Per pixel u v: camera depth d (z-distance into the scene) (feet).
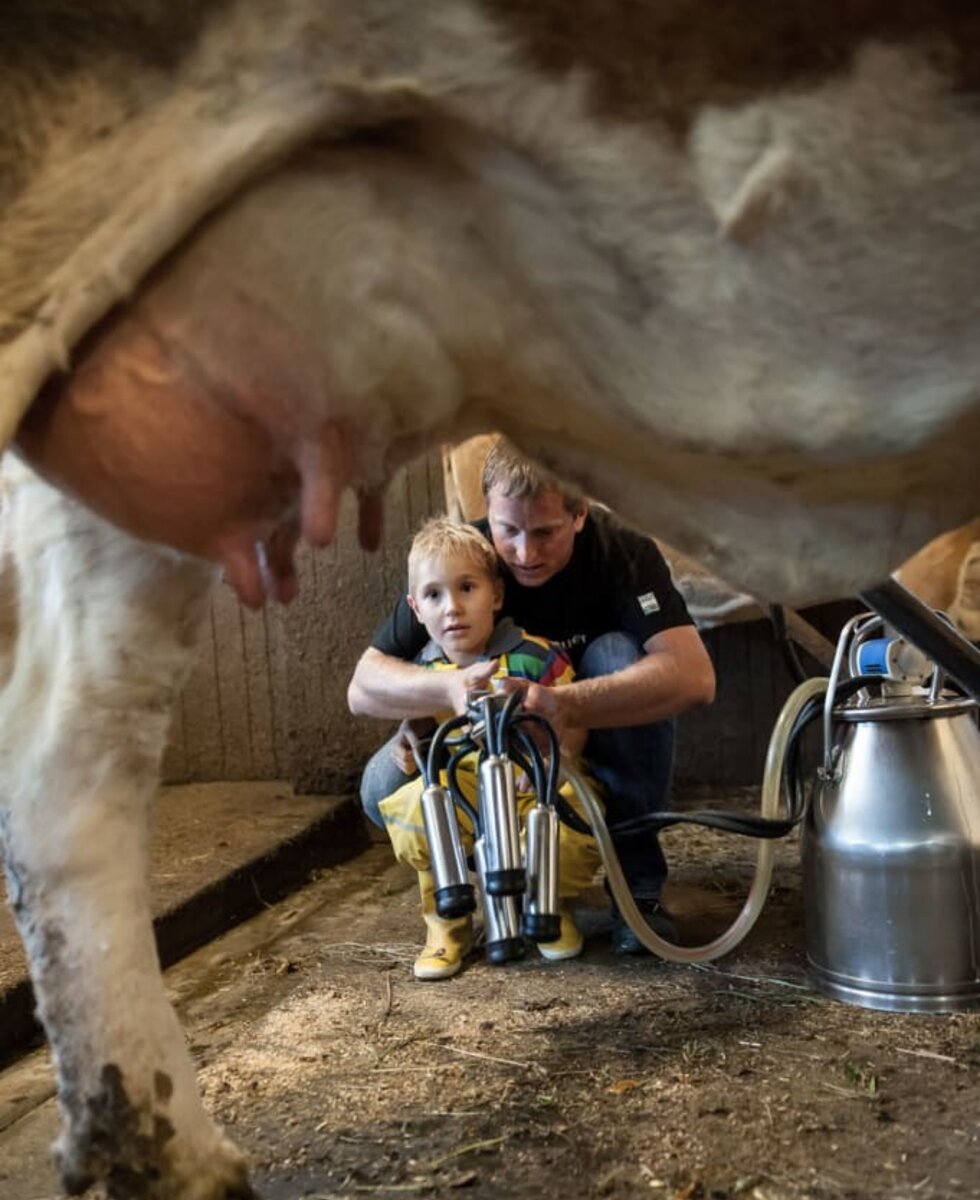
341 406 4.76
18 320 4.32
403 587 13.50
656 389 4.75
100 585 5.87
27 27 4.18
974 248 4.20
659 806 9.19
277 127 4.20
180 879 10.55
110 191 4.26
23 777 5.78
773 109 4.03
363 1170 6.06
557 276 4.60
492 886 7.61
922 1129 6.08
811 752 14.17
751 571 5.52
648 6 4.00
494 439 10.74
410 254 4.59
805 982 8.16
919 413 4.53
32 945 5.62
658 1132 6.23
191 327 4.53
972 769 7.61
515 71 4.10
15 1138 6.83
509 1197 5.73
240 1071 7.34
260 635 15.05
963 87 3.97
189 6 4.14
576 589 9.32
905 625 6.79
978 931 7.48
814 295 4.33
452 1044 7.52
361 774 13.76
